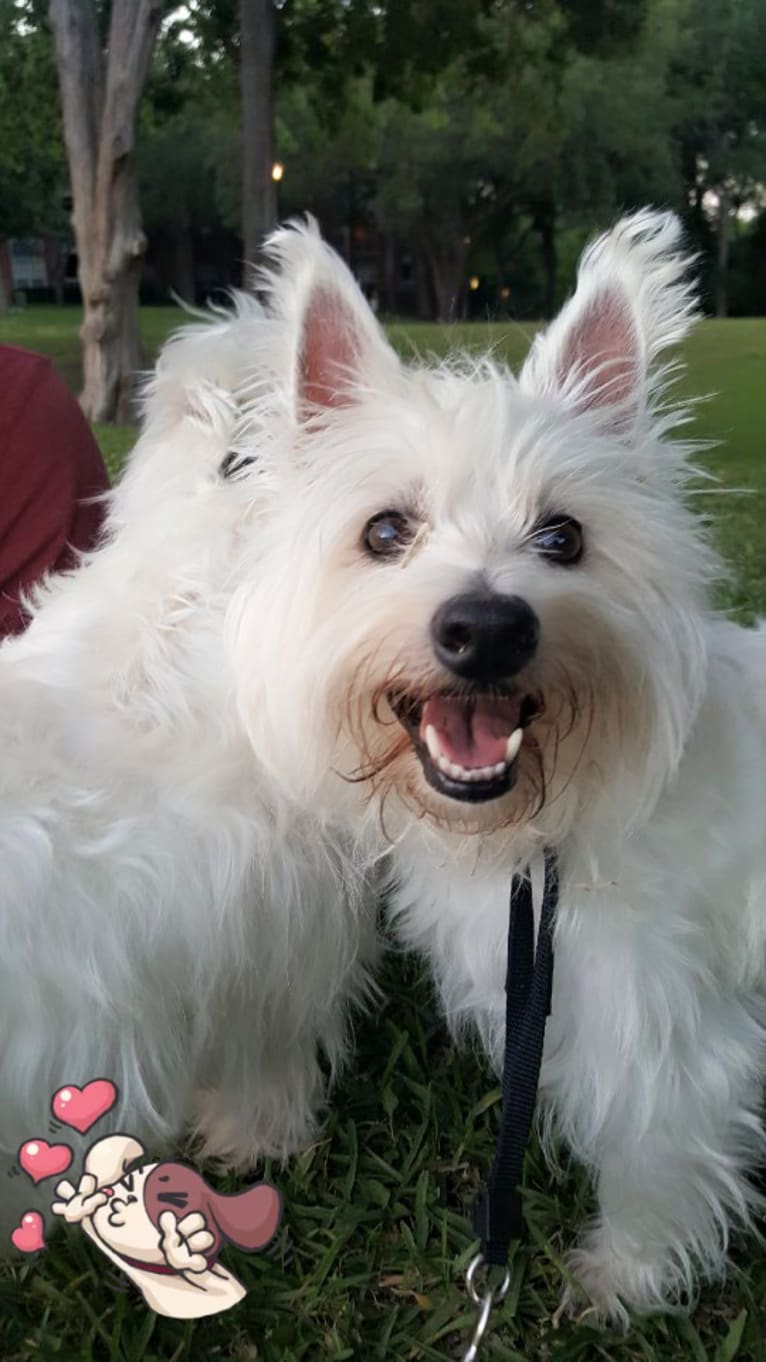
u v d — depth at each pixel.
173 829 0.35
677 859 0.36
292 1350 0.39
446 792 0.33
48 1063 0.31
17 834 0.32
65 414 0.53
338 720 0.34
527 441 0.33
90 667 0.38
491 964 0.39
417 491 0.34
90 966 0.32
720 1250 0.41
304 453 0.37
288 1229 0.43
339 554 0.34
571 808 0.35
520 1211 0.40
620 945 0.36
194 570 0.41
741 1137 0.40
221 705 0.38
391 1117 0.47
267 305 0.42
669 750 0.33
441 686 0.32
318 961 0.41
